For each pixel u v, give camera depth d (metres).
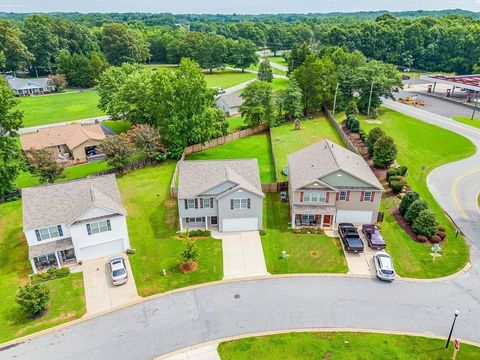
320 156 42.53
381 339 25.70
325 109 81.19
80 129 67.31
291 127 72.12
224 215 38.31
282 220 40.72
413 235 36.81
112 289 31.17
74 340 26.33
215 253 35.47
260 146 63.56
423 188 45.50
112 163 51.50
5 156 46.19
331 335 26.12
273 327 26.94
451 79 93.25
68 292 30.92
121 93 67.25
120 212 34.69
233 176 38.62
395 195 43.38
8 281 32.81
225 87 115.94
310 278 31.89
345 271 32.56
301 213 37.91
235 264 33.84
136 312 28.67
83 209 33.84
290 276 32.19
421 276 31.59
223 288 30.95
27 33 138.50
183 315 28.25
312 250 35.56
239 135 68.44
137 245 37.03
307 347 25.22
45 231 33.97
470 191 45.12
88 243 34.56
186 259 32.84
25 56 129.88
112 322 27.80
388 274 30.98
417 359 24.19
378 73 73.88
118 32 138.38
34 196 35.38
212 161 41.50
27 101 105.69
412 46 136.62
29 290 28.06
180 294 30.41
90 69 122.69
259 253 35.34
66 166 60.16
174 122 55.97
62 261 34.91
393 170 46.28
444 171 50.41
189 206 38.53
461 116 74.56
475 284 30.67
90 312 28.78
